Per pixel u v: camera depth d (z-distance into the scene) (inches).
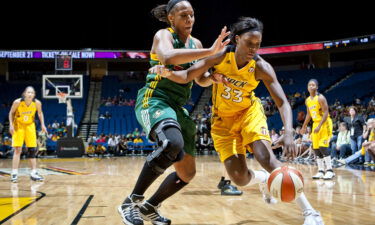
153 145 721.6
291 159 96.5
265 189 128.9
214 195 177.5
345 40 815.7
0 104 863.1
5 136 733.9
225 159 115.9
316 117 253.1
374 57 916.6
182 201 159.8
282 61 998.4
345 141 414.6
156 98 102.9
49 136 735.7
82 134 817.5
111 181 250.1
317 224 95.0
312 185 216.7
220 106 115.8
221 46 86.7
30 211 135.9
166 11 109.4
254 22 100.5
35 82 977.5
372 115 546.6
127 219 97.3
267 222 115.6
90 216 125.7
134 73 1024.2
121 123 822.5
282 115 101.3
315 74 904.3
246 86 109.4
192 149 106.3
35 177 255.9
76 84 657.0
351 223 112.3
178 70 106.1
